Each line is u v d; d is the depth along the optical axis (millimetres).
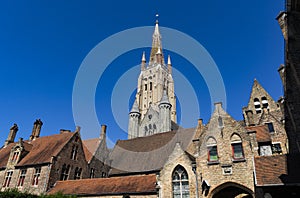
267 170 17688
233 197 22781
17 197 16781
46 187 27469
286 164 17594
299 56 16344
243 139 20891
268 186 16000
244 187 19016
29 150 34438
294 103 18109
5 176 31656
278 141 28422
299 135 17578
